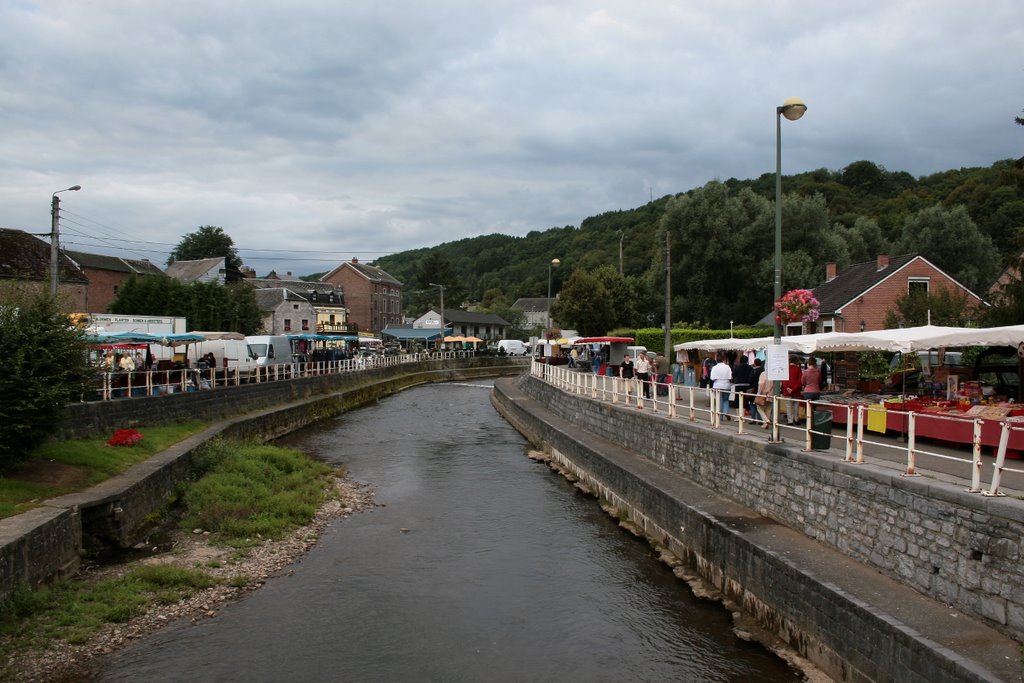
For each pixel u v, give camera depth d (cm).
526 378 4288
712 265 5262
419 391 5409
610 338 3734
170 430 2100
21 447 1273
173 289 4572
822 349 1616
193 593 1158
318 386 3838
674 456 1627
